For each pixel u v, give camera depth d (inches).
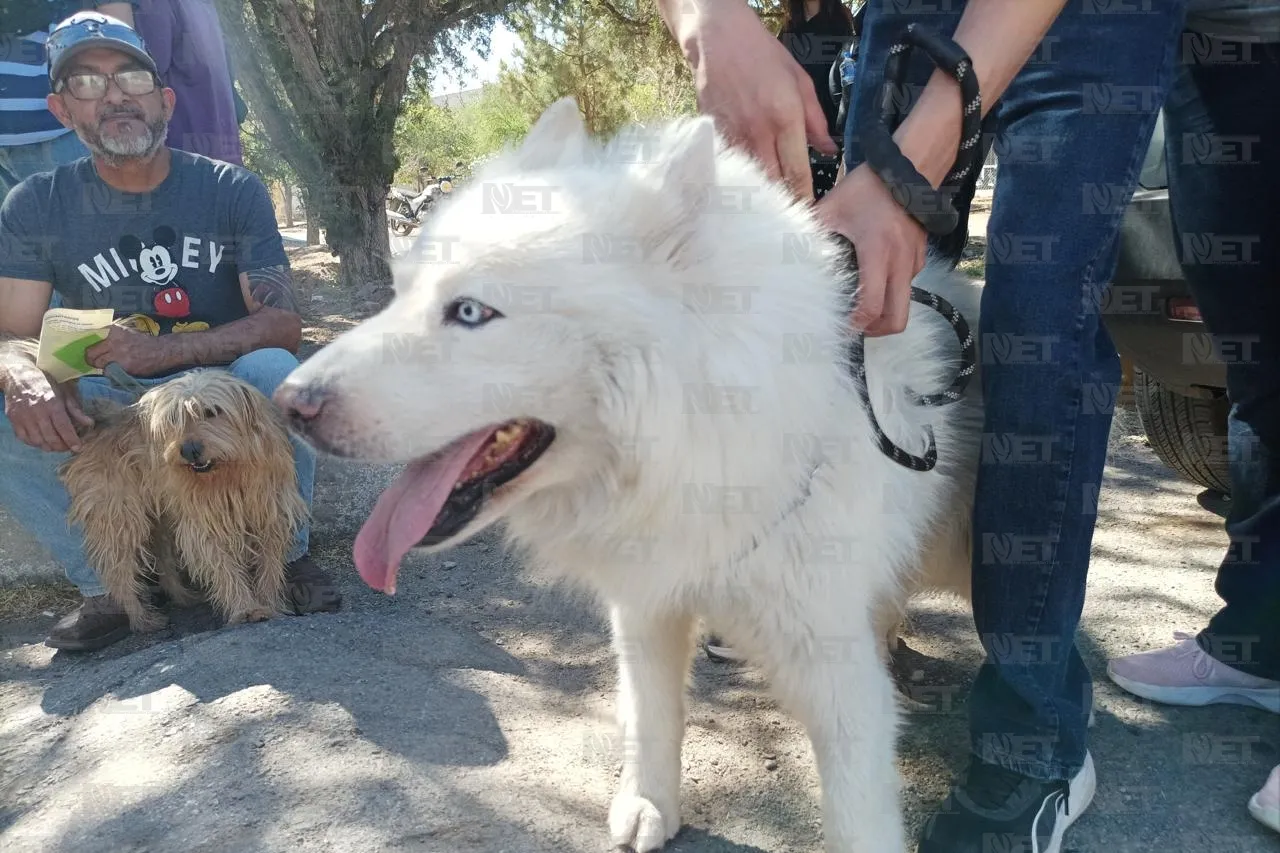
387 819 81.1
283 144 442.3
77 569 127.0
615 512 71.3
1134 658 103.5
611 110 593.0
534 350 65.7
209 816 81.9
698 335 65.5
